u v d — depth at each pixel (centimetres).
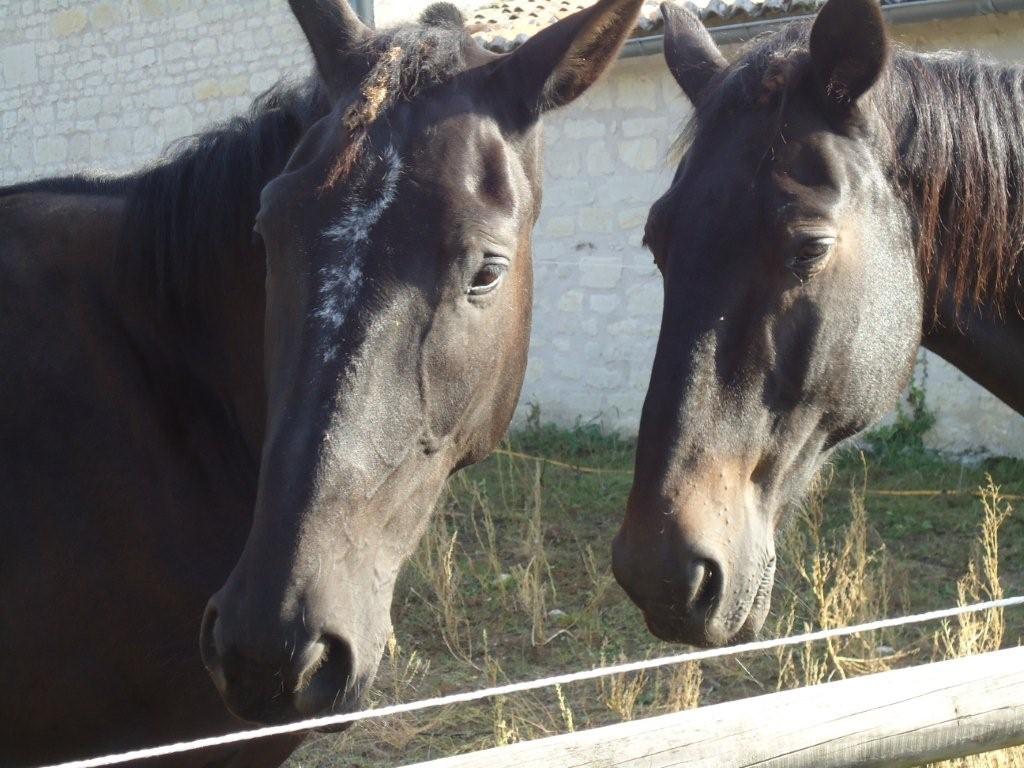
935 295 282
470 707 438
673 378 240
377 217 193
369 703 440
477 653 488
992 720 174
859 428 267
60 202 251
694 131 269
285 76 252
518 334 223
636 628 507
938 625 493
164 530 232
